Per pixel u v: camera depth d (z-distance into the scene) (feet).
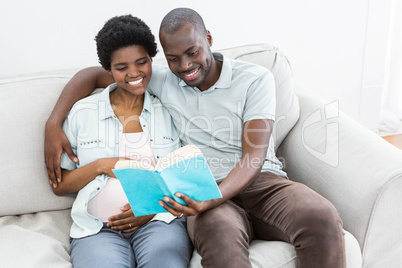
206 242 4.01
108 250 4.34
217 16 6.86
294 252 4.15
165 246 4.32
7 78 5.40
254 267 4.03
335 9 7.39
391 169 4.31
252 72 4.78
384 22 7.68
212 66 4.70
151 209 4.08
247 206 4.61
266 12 7.06
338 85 8.05
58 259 4.42
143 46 4.62
